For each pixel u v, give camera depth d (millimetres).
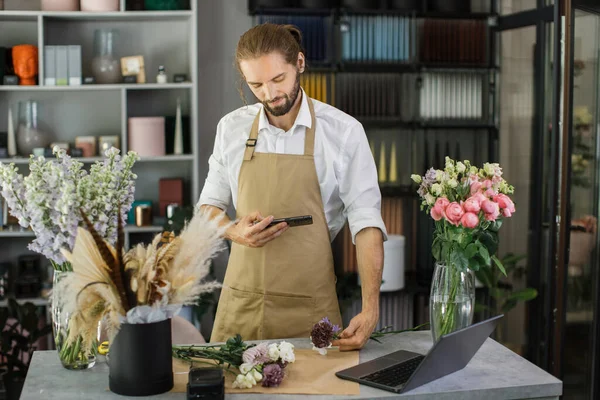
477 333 2139
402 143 5340
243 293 2764
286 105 2549
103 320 2043
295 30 2637
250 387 2076
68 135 5289
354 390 2064
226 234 2639
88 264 1961
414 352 2359
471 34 5141
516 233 5004
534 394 2135
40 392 2070
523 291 4734
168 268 2027
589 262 4168
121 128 5312
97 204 2191
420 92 5105
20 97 5219
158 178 5383
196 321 5043
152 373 2039
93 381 2158
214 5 5297
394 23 5051
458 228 2305
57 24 5191
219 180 2924
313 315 2713
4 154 4953
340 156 2715
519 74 4918
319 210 2740
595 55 4137
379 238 2619
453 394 2068
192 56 5066
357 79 5066
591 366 4172
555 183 4023
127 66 5074
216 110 5367
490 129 5188
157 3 5008
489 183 2348
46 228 2148
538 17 4668
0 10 4922
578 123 4066
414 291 5086
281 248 2701
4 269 5082
